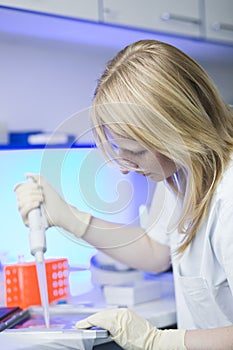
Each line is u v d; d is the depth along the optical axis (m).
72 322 1.43
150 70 1.25
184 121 1.25
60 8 1.79
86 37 2.13
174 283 1.76
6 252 1.92
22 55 2.20
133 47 1.34
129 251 1.73
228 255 1.28
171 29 2.13
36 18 1.82
